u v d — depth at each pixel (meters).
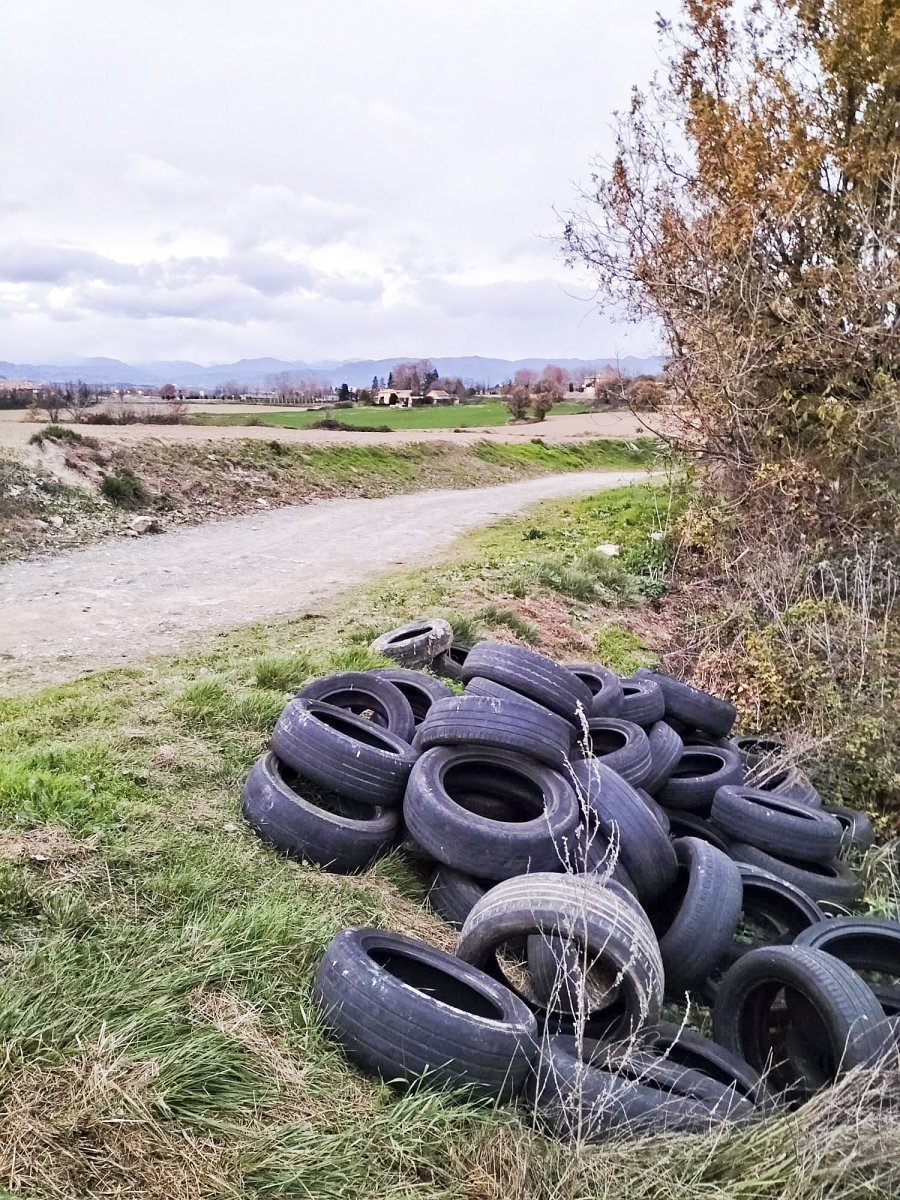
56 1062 3.30
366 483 29.86
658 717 8.40
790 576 12.20
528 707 6.07
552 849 5.37
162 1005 3.71
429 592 12.88
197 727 6.70
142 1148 3.09
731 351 13.80
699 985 5.22
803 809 7.12
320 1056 3.81
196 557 15.78
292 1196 3.09
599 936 4.34
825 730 9.49
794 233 14.48
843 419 12.63
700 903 5.29
